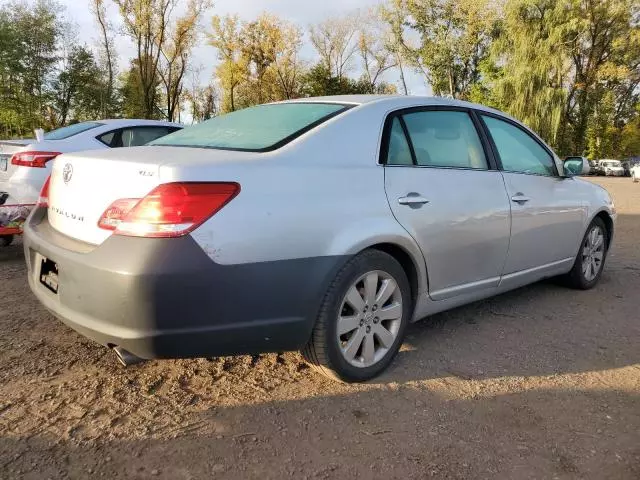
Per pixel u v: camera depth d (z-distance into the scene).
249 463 2.16
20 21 39.22
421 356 3.23
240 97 47.81
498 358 3.23
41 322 3.60
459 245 3.25
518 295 4.57
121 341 2.20
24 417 2.44
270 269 2.34
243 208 2.28
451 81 39.88
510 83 34.88
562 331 3.71
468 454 2.25
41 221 2.98
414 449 2.28
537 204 3.90
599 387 2.88
